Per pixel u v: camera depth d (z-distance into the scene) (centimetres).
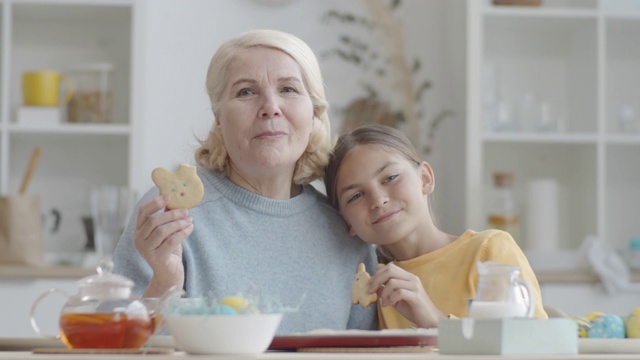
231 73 188
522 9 388
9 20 377
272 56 188
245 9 407
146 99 399
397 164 198
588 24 397
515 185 412
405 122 413
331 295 195
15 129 373
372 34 414
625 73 417
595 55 392
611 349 140
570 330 126
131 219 188
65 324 129
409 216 199
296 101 188
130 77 400
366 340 137
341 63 412
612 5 394
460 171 389
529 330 125
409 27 416
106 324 128
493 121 393
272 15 409
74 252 396
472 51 379
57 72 388
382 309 198
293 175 202
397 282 168
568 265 371
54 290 135
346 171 198
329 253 198
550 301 359
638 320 174
